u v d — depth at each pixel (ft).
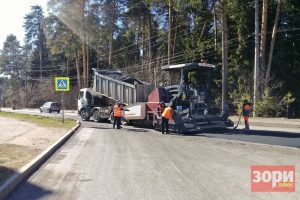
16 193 27.20
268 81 123.95
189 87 75.31
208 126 70.23
